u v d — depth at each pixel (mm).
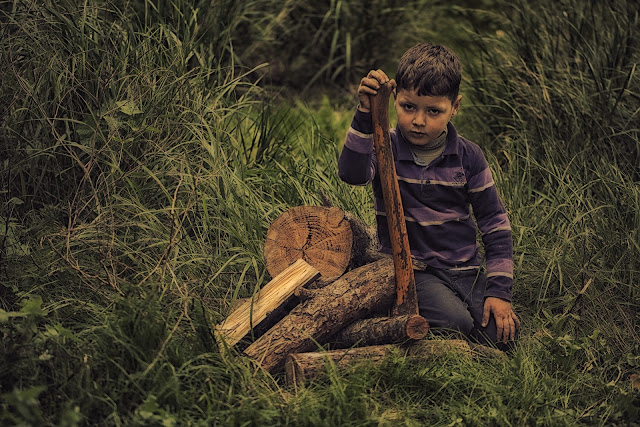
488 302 3316
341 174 3203
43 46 3861
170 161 3736
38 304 2785
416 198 3299
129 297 3053
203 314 2967
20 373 2715
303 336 3033
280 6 6254
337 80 6656
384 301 3189
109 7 4387
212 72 4676
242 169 4133
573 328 3564
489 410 2867
